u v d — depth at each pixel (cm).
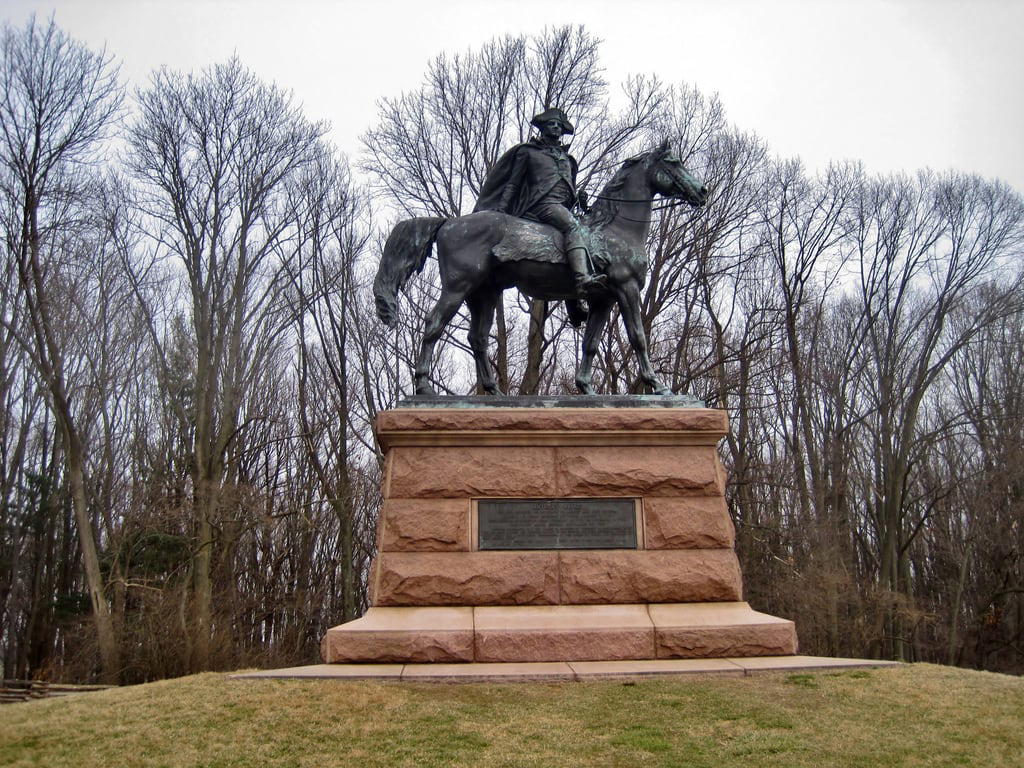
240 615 2467
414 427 933
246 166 2494
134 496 2541
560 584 900
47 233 2162
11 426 3033
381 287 1051
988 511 2792
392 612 879
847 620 2502
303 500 2931
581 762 584
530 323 2198
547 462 939
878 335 3056
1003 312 2808
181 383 2667
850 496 3084
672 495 940
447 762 582
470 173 2312
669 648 862
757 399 2891
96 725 654
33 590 2850
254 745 613
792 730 648
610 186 1093
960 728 653
